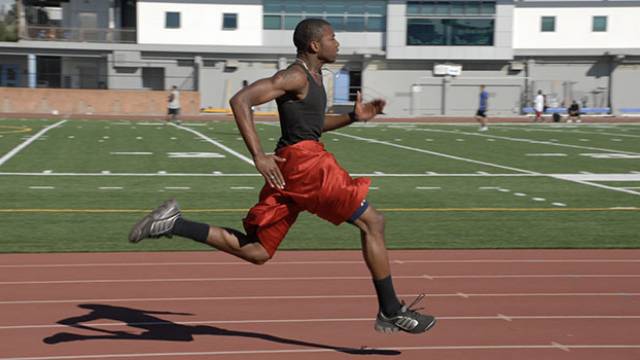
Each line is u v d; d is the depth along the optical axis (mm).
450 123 50188
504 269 9406
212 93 60625
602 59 62062
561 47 61688
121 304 7465
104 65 61000
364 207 5320
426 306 7551
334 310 7289
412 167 22062
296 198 5258
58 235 11367
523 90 61438
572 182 18922
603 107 62219
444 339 6418
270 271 9070
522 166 22625
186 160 23109
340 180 5242
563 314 7277
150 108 55281
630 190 17484
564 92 61969
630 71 62094
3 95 53875
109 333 6480
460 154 26453
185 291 8023
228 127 41344
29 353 5910
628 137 36094
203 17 60000
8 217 12930
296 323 6844
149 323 6797
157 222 5219
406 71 61219
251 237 5414
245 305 7461
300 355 5949
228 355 5926
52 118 48469
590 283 8641
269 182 4977
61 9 63938
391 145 30250
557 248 10852
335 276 8812
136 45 59781
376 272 5418
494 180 19188
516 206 14930
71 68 61156
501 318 7117
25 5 61812
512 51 60719
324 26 5344
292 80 5168
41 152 25016
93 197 15359
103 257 9844
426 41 60531
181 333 6500
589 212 14242
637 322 7020
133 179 18422
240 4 60000
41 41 59375
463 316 7176
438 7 60188
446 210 14344
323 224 12531
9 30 71812
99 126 40406
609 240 11461
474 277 8922
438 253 10422
